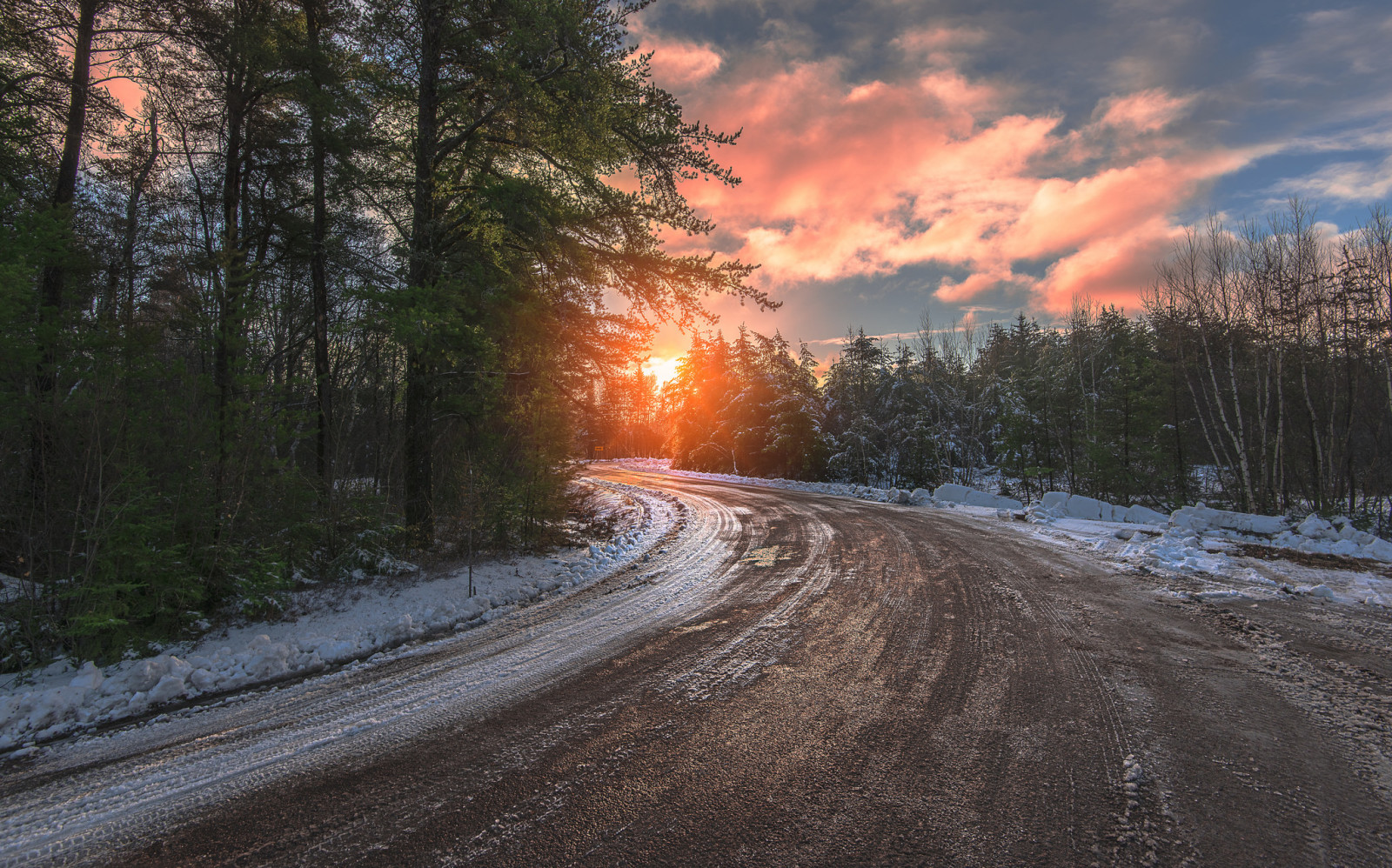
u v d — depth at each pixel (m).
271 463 7.52
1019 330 50.25
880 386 35.97
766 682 4.90
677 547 12.23
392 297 8.52
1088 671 4.98
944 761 3.53
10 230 6.30
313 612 7.18
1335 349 21.92
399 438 12.63
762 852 2.73
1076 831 2.83
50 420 5.72
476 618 7.40
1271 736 3.81
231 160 12.64
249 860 2.75
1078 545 11.01
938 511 16.78
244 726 4.38
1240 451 21.39
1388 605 6.96
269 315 12.45
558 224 10.23
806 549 11.32
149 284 12.98
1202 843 2.72
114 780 3.59
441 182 10.80
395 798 3.27
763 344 38.59
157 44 10.80
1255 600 7.25
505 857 2.73
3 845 2.92
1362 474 22.83
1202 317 23.66
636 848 2.78
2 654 5.50
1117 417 25.17
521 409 11.22
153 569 6.05
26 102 9.31
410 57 10.55
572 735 4.02
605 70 9.59
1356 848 2.68
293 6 11.79
